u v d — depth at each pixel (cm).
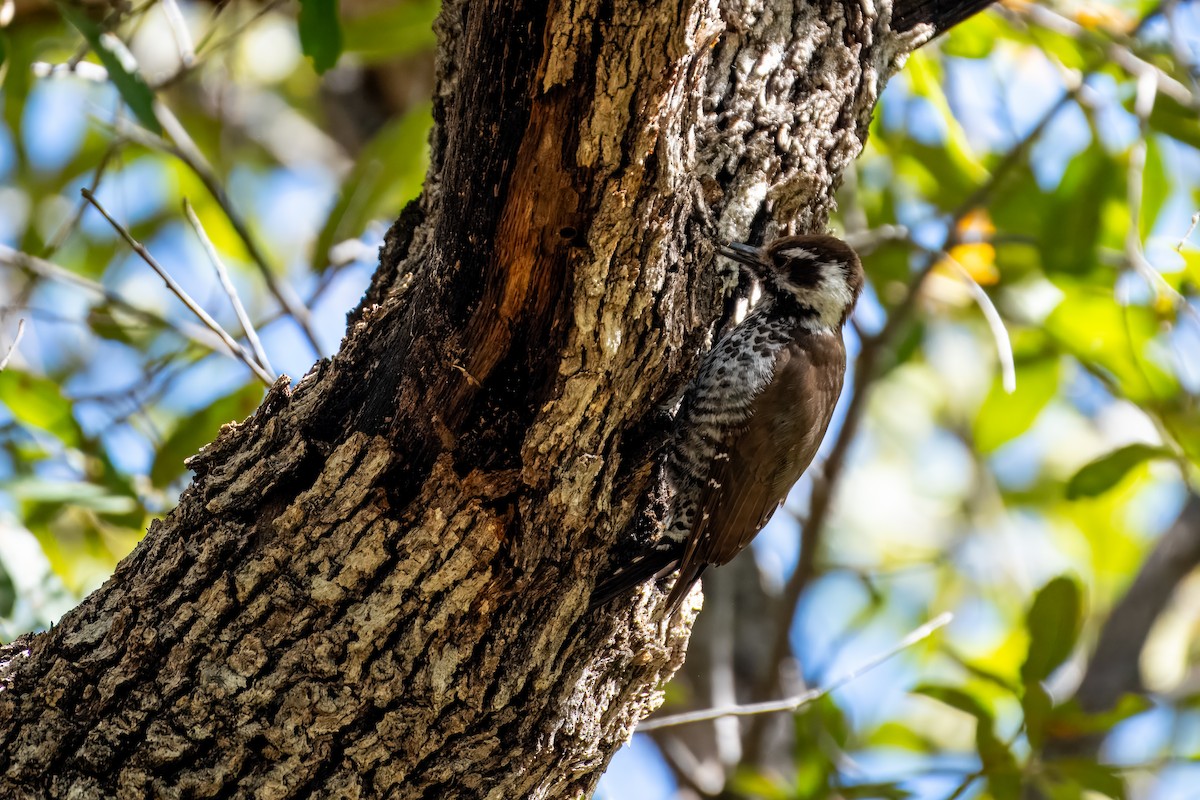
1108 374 1294
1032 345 1416
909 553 1830
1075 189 1252
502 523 664
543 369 663
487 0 593
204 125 1631
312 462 679
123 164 1509
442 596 658
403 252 827
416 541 655
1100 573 1802
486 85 607
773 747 1429
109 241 1566
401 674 666
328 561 658
